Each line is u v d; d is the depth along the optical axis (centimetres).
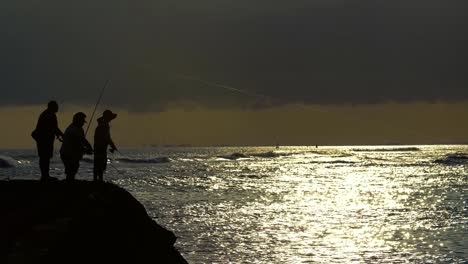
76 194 3250
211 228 6769
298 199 10256
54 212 3059
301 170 18938
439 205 9288
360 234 6456
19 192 3297
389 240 6084
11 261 2617
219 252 5369
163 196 10475
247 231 6588
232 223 7206
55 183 3431
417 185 13138
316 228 6888
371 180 14638
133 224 3319
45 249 2723
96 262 2905
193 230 6594
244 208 8819
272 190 11906
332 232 6600
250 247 5622
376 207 9088
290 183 13650
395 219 7712
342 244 5838
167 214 7994
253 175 16450
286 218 7725
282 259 5128
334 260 5106
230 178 15138
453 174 16675
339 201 9981
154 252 3353
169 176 15662
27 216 3011
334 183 13750
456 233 6462
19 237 2808
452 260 5088
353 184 13475
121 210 3291
